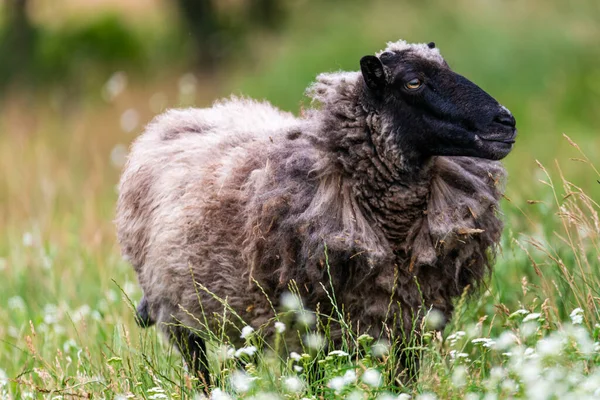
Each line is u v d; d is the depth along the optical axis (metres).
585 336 13.52
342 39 56.94
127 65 80.81
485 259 16.66
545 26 52.09
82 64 78.50
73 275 25.05
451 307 16.72
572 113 44.88
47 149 47.94
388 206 15.96
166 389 15.78
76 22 85.12
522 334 15.29
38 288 24.94
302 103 18.72
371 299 15.96
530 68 49.16
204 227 17.09
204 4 80.38
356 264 15.74
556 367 13.05
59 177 39.50
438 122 15.69
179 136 19.66
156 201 18.70
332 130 16.11
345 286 15.91
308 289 16.00
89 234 29.12
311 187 16.03
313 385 14.56
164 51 81.38
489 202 16.25
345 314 16.06
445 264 16.14
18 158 45.78
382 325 16.06
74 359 19.44
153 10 88.50
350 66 54.78
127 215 19.83
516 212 22.73
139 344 17.64
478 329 17.14
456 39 53.06
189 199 17.58
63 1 90.50
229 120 19.59
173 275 17.73
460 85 15.74
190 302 17.56
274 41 67.31
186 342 18.36
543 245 19.80
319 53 56.00
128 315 21.83
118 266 25.55
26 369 18.52
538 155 36.34
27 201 33.66
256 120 19.47
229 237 16.81
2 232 33.59
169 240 17.72
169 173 18.59
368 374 12.86
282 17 77.12
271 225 15.96
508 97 47.41
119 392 15.88
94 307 23.22
